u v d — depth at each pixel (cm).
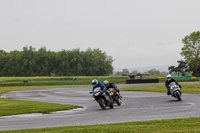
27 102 3300
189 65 14762
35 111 2362
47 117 2036
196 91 4803
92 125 1506
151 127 1357
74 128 1395
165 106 2517
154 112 2097
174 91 3081
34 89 7294
